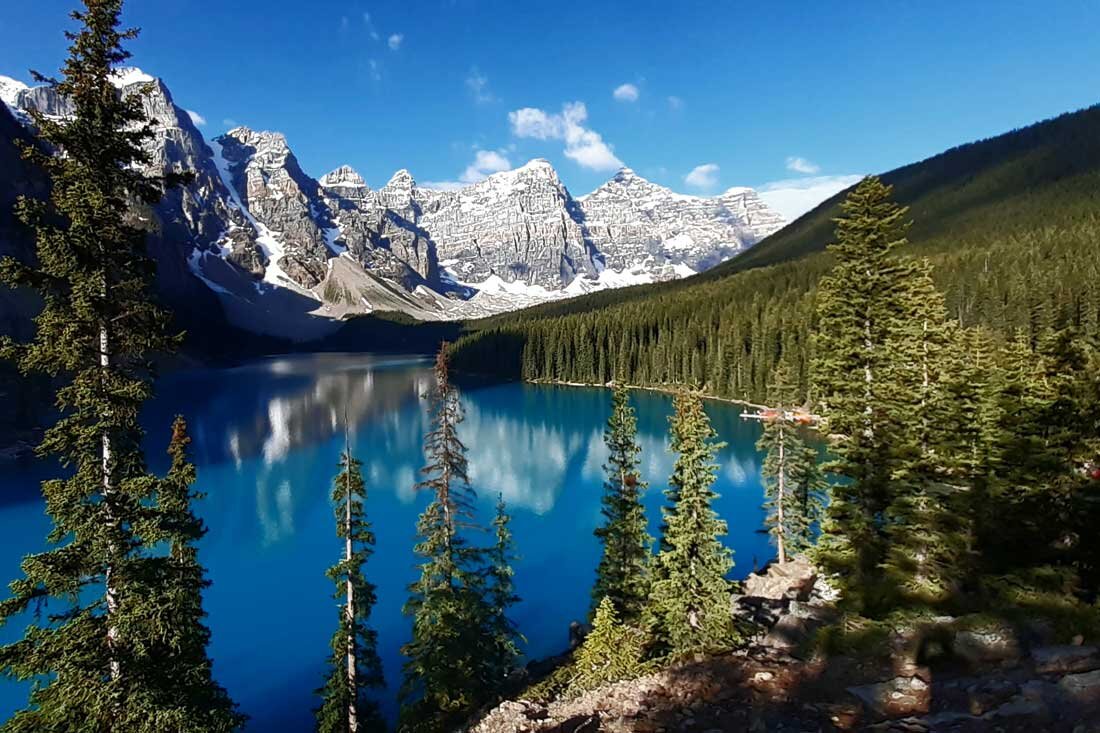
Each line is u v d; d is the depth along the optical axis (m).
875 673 12.88
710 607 19.83
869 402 20.34
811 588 23.09
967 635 12.97
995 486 17.20
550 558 45.38
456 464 25.14
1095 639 12.04
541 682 23.39
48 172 11.89
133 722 11.88
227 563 44.16
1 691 28.31
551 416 106.12
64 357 11.59
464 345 198.25
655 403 118.69
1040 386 20.09
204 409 111.31
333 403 119.19
